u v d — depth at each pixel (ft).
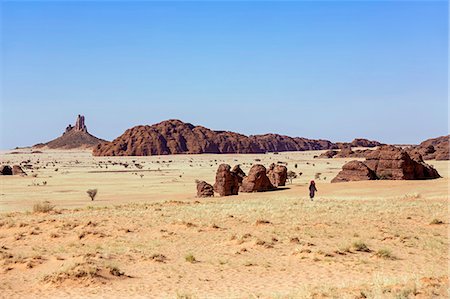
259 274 68.54
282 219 114.73
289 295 52.16
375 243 88.17
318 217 116.88
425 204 142.92
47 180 397.80
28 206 200.44
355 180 258.16
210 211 131.85
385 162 260.01
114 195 261.03
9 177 431.43
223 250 84.43
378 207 136.05
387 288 50.37
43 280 64.80
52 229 106.11
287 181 350.02
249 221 111.24
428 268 69.77
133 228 105.70
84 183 364.79
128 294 59.21
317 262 74.02
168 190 293.43
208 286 62.54
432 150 628.69
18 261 75.15
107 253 81.25
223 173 235.61
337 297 47.73
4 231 107.86
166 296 57.82
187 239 93.86
